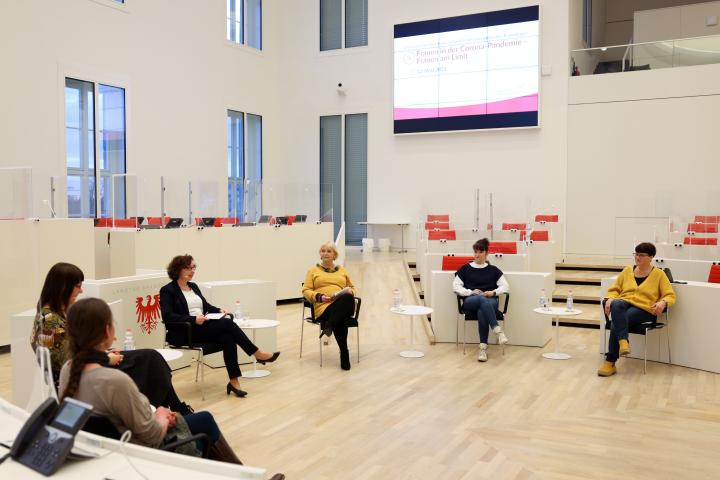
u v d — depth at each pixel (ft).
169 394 10.82
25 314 13.97
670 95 36.88
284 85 47.96
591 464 11.71
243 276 30.07
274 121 47.47
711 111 35.94
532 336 22.39
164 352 14.60
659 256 27.55
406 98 43.42
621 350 18.01
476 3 41.42
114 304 15.15
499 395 16.30
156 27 36.81
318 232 33.40
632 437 13.16
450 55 41.96
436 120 42.60
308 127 47.37
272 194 37.52
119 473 5.51
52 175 30.96
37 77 30.30
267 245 31.17
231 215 42.04
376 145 45.14
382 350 21.90
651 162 37.40
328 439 13.00
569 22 39.37
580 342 23.18
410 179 44.09
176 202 35.63
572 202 39.40
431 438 13.08
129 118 35.24
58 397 7.30
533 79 39.78
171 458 5.78
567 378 18.01
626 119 37.96
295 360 20.33
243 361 19.75
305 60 47.29
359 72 45.47
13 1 29.19
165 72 37.50
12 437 6.39
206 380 17.84
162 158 37.37
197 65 39.83
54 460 5.49
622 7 53.93
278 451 12.32
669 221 32.58
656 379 17.88
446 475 11.18
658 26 43.75
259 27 45.93
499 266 24.90
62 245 22.33
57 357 10.22
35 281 21.53
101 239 25.58
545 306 21.08
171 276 16.56
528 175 40.52
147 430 7.37
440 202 43.11
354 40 46.01
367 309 27.32
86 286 16.49
